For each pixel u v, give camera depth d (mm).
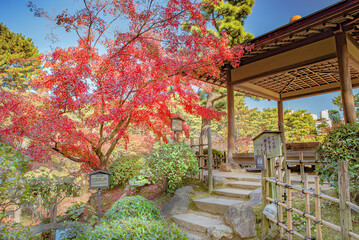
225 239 3240
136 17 5160
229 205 3852
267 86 10133
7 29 16984
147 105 5605
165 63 5566
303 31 5496
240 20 11719
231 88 7953
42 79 5805
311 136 18484
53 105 5301
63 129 5062
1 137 4785
